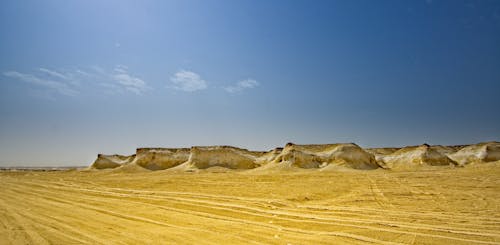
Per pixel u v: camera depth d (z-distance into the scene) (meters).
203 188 32.50
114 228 14.80
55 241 12.16
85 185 38.34
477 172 40.47
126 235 13.34
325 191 28.33
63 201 25.05
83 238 12.71
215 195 27.19
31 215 18.20
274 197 25.58
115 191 31.89
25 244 11.67
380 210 19.67
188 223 16.30
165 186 35.34
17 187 36.69
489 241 12.74
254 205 22.19
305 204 22.50
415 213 18.58
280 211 19.88
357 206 21.30
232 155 91.19
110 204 23.38
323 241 12.64
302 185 32.72
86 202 24.48
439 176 37.22
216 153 90.62
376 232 14.16
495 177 34.91
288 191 28.75
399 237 13.30
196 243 12.14
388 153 116.81
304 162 72.81
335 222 16.42
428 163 86.62
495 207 20.12
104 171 91.25
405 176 38.78
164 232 13.99
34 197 27.67
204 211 20.17
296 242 12.48
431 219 16.94
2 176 61.22
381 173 45.72
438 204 21.47
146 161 99.12
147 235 13.38
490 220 16.55
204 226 15.49
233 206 21.81
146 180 42.44
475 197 23.86
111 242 12.14
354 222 16.38
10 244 11.67
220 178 41.94
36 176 60.69
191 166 86.12
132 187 35.28
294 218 17.64
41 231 13.89
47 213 18.98
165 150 104.56
